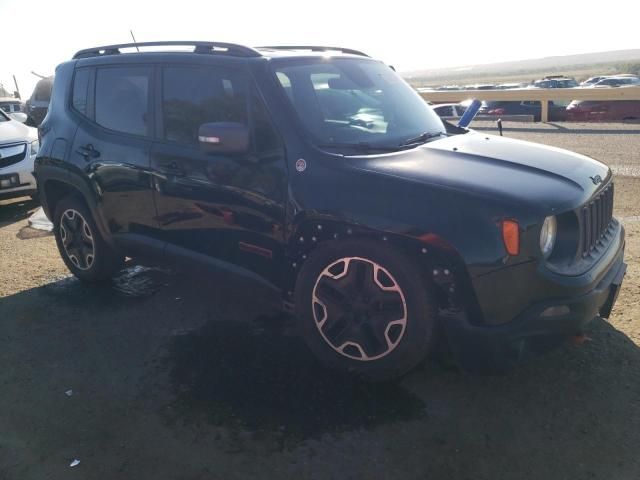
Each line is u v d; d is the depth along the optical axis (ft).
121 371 11.86
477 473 8.70
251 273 12.21
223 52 12.77
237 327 13.62
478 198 9.57
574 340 12.28
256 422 10.03
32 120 29.45
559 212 9.59
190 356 12.33
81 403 10.81
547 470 8.71
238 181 11.76
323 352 11.28
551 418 9.89
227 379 11.38
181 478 8.80
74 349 12.84
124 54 14.51
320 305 11.08
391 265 10.11
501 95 73.36
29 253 19.83
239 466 9.01
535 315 9.45
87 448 9.57
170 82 13.23
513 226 9.30
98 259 15.84
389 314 10.39
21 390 11.30
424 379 11.15
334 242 10.75
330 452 9.25
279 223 11.28
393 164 10.71
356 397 10.64
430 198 9.79
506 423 9.81
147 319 14.20
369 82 13.79
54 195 16.88
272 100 11.52
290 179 11.05
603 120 66.39
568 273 9.67
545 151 12.35
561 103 69.87
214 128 10.98
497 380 11.04
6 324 14.16
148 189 13.51
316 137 11.31
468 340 9.87
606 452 9.03
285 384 11.12
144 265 18.02
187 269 13.41
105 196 14.58
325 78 12.82
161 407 10.57
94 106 15.03
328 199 10.51
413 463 8.95
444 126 14.58
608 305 11.23
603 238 11.50
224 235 12.37
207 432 9.82
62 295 15.87
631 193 26.11
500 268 9.37
